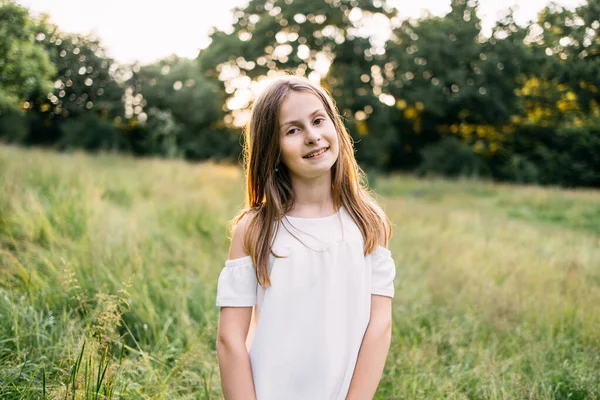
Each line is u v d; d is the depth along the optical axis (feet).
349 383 4.94
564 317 11.33
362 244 5.22
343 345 4.91
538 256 19.26
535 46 59.11
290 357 4.85
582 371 8.71
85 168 26.76
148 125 67.15
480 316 11.40
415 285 14.53
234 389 4.85
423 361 9.02
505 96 77.61
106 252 12.31
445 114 86.38
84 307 9.13
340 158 5.41
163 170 35.22
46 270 11.03
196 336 9.42
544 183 68.80
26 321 8.63
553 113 68.08
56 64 23.56
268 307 4.93
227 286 5.07
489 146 85.10
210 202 23.18
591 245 23.29
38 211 14.26
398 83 88.74
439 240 21.56
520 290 13.52
